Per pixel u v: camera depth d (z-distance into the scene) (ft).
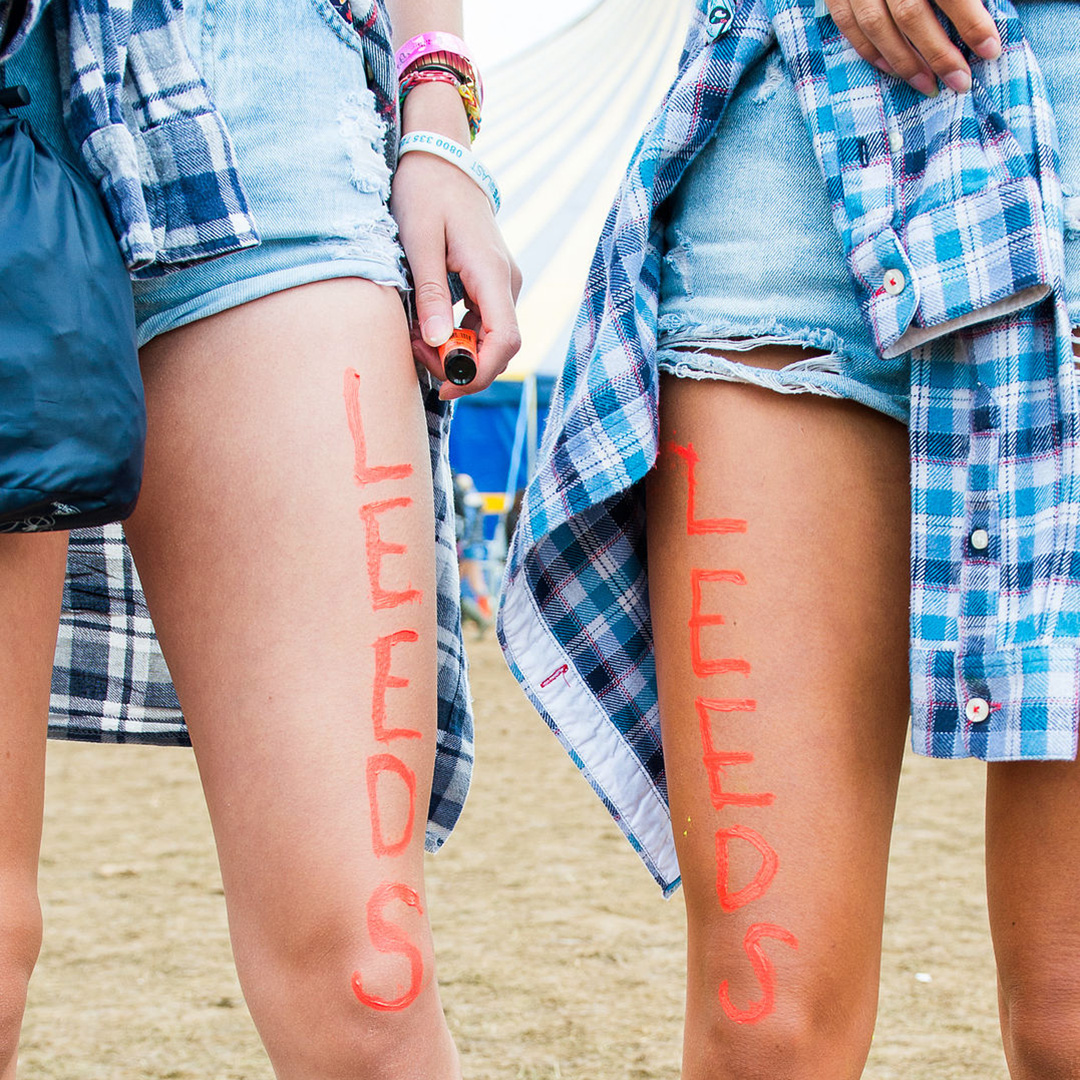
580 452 4.33
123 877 10.55
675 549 4.21
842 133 4.10
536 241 37.63
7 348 3.11
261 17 3.80
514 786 14.39
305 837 3.53
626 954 8.46
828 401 4.06
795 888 3.87
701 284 4.32
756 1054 3.86
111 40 3.50
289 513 3.61
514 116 37.99
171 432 3.70
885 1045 6.97
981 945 8.62
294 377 3.66
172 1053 6.99
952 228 3.92
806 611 3.98
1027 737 3.78
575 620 4.78
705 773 4.03
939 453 4.00
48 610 3.64
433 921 9.20
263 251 3.71
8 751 3.51
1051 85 3.97
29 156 3.30
